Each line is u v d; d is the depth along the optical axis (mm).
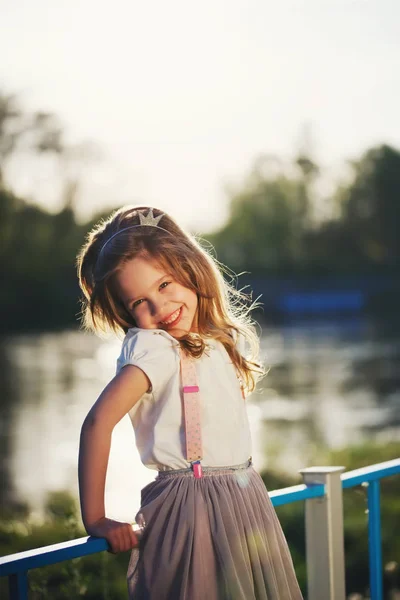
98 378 21344
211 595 1977
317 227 70062
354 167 70188
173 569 1972
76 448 11633
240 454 2141
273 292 58812
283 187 70000
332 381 19562
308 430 12562
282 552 2164
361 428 12766
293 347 29250
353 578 5254
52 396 17766
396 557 5551
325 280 67125
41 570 4363
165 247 2152
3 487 9062
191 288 2188
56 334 43406
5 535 6457
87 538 1941
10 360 27391
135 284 2129
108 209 54844
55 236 54406
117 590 4809
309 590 2529
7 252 53625
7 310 53062
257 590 2053
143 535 2008
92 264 2305
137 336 2080
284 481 8242
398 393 17203
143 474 8609
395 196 69812
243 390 2350
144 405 2078
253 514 2092
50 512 7316
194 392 2066
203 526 1997
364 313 53125
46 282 54281
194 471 2037
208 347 2166
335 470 2510
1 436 12734
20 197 53219
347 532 5867
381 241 69812
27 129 51781
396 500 7074
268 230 69875
